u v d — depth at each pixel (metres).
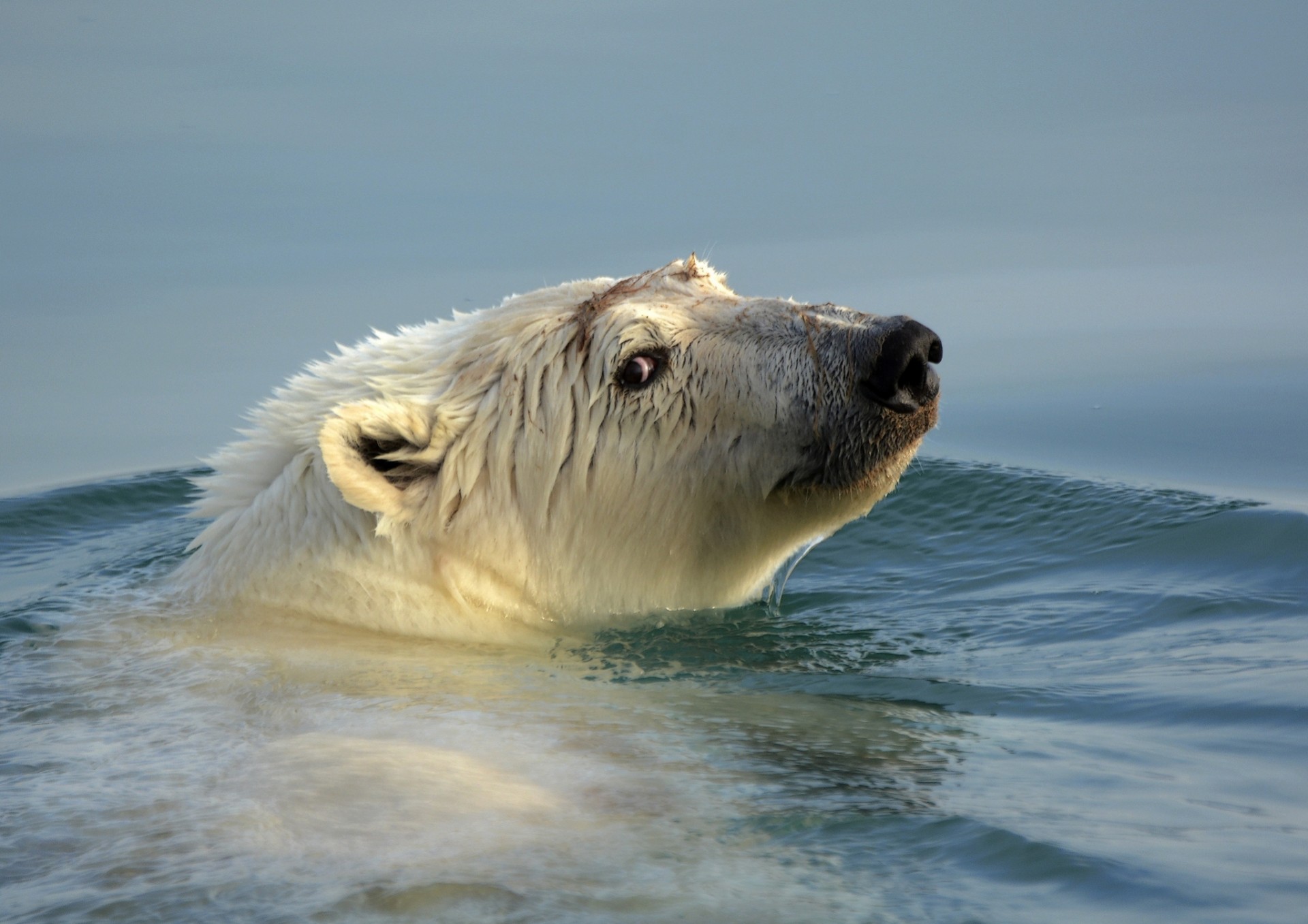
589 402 21.20
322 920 10.60
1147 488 29.39
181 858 11.70
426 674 17.70
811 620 23.61
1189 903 10.91
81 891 11.20
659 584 22.55
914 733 16.11
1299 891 11.11
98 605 21.36
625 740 15.04
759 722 16.36
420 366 21.73
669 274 22.64
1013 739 15.81
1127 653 20.27
